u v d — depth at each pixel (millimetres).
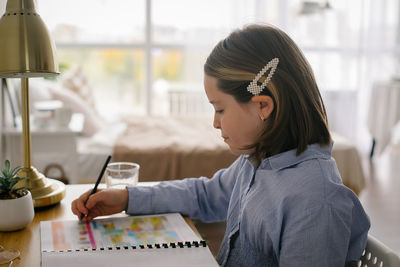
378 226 2461
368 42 4266
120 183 1000
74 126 2307
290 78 736
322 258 660
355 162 2385
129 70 4297
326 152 759
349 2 4195
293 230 680
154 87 4316
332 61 4254
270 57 741
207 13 4051
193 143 2371
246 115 759
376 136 4086
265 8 4070
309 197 683
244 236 810
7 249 733
